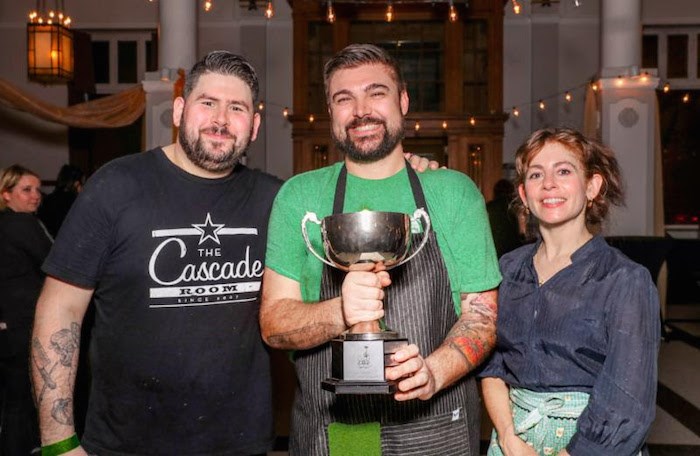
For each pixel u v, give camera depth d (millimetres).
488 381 2096
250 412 2072
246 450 2057
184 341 2000
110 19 10242
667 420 4551
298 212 1996
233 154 2010
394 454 1935
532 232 2225
